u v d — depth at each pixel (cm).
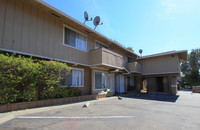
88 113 549
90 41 1127
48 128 360
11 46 622
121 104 808
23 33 674
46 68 649
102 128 372
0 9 603
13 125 379
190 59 3453
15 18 651
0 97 494
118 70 1364
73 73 966
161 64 1620
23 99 578
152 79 1775
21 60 557
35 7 745
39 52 735
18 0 673
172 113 583
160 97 1252
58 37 852
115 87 1540
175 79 1620
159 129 378
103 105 760
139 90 2008
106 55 1041
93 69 1138
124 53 1691
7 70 508
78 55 980
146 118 492
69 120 441
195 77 3347
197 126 409
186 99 1104
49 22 810
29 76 573
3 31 603
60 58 845
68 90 832
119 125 403
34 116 483
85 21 1022
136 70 1598
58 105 668
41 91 648
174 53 1497
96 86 1152
